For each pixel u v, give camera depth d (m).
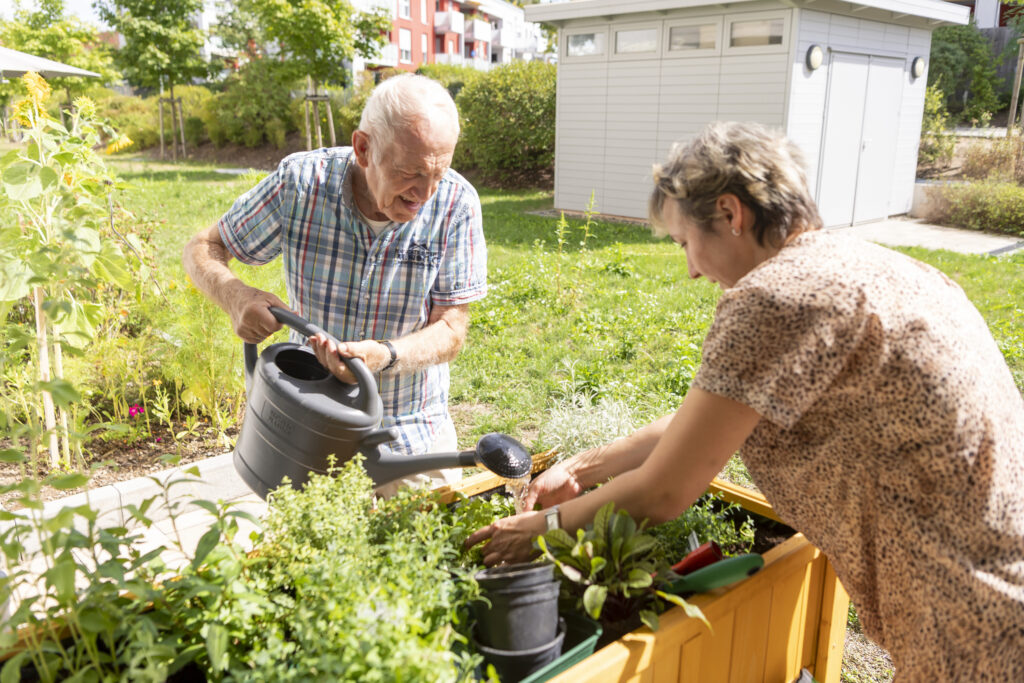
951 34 23.00
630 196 12.92
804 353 1.30
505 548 1.64
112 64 24.89
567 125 13.55
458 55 45.72
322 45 17.56
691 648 1.52
